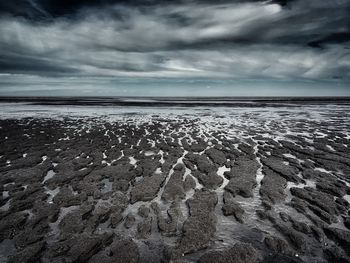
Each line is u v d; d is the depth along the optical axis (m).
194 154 12.91
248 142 16.23
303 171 9.98
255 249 5.18
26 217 6.47
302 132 20.59
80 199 7.44
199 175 9.53
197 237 5.51
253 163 11.18
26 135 19.36
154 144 16.00
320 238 5.50
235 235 5.70
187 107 56.47
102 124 26.09
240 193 7.94
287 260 4.88
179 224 6.13
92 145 15.55
